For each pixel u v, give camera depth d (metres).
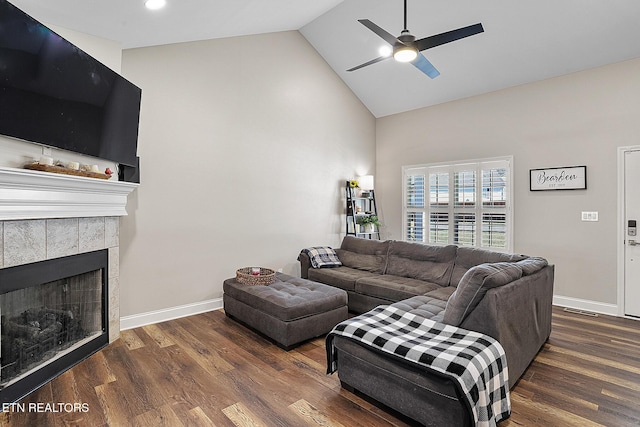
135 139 3.20
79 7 2.39
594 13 3.48
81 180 2.52
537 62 4.23
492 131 4.90
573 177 4.18
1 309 2.30
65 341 2.76
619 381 2.43
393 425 1.96
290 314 2.93
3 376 2.23
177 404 2.14
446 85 5.08
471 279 2.15
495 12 3.81
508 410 1.98
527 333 2.53
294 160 5.02
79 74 2.48
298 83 5.07
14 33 1.96
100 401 2.17
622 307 3.89
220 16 3.32
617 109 3.89
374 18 4.43
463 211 5.23
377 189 6.44
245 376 2.51
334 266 4.60
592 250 4.08
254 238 4.54
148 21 2.87
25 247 2.26
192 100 3.90
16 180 2.08
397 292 3.51
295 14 4.21
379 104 6.07
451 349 1.92
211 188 4.08
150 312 3.63
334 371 2.41
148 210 3.59
